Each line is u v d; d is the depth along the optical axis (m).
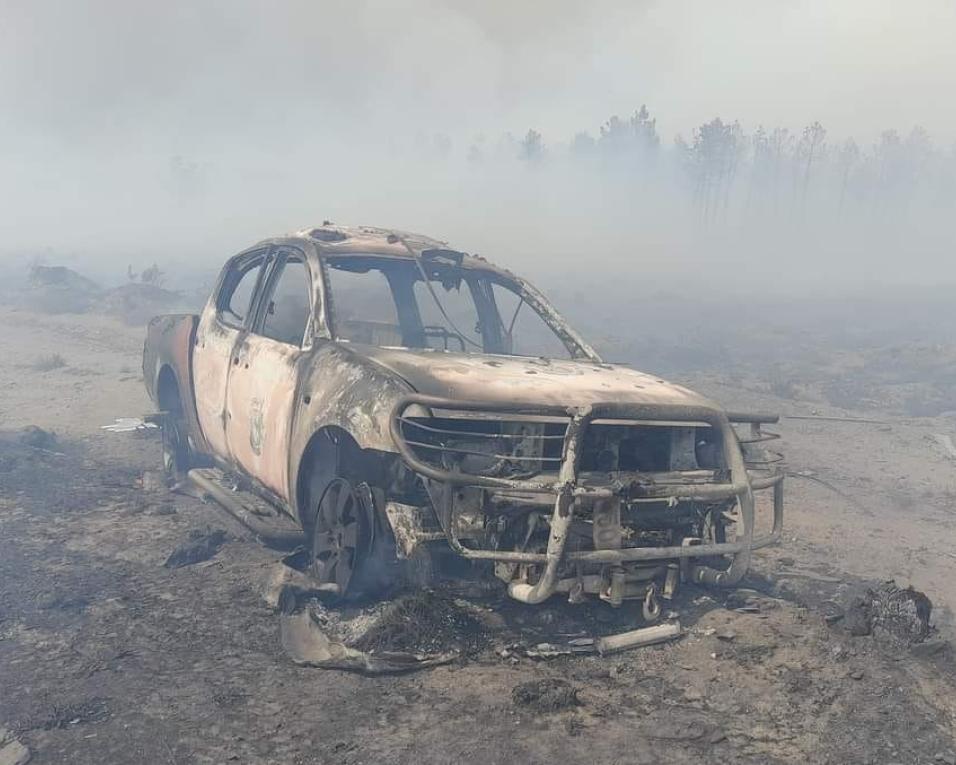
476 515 4.04
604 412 4.08
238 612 4.55
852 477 9.12
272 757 3.21
